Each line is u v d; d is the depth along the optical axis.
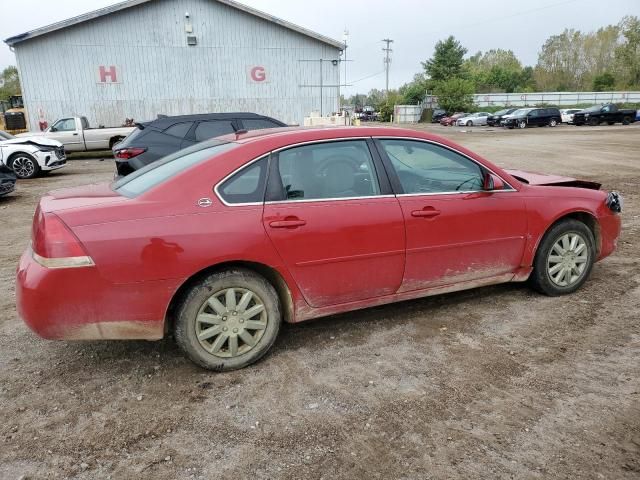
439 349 3.55
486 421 2.74
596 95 64.81
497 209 3.99
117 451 2.57
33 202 10.04
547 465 2.39
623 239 6.25
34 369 3.39
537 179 4.70
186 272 3.03
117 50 22.95
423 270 3.78
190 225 3.05
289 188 3.35
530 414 2.79
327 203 3.42
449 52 74.62
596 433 2.61
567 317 4.01
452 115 60.81
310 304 3.49
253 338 3.35
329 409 2.88
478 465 2.41
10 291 4.90
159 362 3.47
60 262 2.83
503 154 17.42
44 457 2.53
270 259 3.24
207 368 3.27
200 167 3.21
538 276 4.32
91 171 15.46
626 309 4.13
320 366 3.36
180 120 9.30
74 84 22.73
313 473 2.38
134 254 2.93
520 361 3.36
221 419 2.81
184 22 23.42
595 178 11.40
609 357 3.38
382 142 3.71
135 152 8.90
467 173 3.98
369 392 3.04
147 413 2.88
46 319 2.87
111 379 3.25
